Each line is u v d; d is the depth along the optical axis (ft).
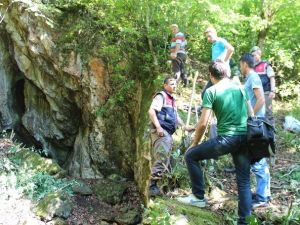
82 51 33.88
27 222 23.81
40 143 40.06
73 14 35.22
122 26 31.14
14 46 37.55
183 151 19.11
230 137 13.26
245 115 13.53
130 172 31.60
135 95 31.50
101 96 33.47
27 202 25.89
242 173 13.60
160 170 17.03
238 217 13.89
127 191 29.37
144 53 31.76
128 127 31.81
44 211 24.84
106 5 33.01
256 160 13.80
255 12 34.35
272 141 13.53
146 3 30.37
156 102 17.70
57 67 35.06
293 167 20.72
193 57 38.52
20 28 36.09
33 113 40.11
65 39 34.53
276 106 33.55
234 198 16.49
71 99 36.65
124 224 25.35
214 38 21.35
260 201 16.01
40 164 31.60
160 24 31.24
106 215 26.84
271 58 34.27
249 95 15.39
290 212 14.97
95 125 33.32
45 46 34.86
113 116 32.45
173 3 28.99
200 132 13.61
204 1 27.58
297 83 36.27
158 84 27.09
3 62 39.70
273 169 20.84
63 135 38.45
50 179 29.07
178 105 26.78
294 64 36.24
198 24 31.17
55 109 37.63
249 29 35.19
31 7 34.50
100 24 33.12
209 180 17.46
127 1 30.89
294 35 35.53
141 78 31.22
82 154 35.27
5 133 40.60
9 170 29.45
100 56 32.91
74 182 30.04
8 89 40.70
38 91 39.27
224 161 19.83
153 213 14.10
